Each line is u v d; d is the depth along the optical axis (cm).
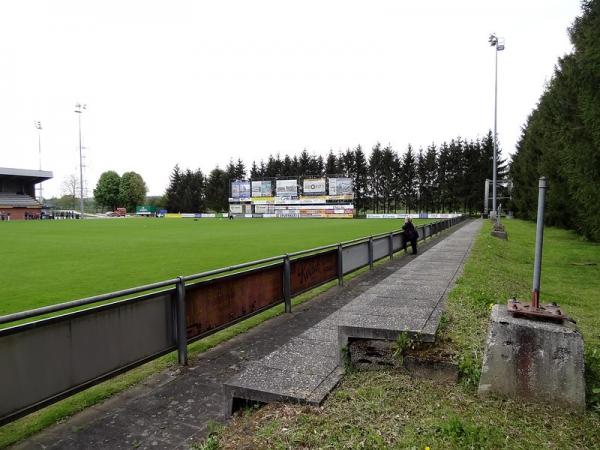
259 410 335
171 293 521
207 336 592
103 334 426
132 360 461
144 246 2203
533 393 320
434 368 361
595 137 1527
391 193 9612
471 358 364
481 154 8656
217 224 5272
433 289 670
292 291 822
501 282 946
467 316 488
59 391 382
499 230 2350
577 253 1850
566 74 2150
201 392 457
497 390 329
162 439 360
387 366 386
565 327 320
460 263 1166
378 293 633
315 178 7881
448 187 8994
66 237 2947
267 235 3003
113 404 432
